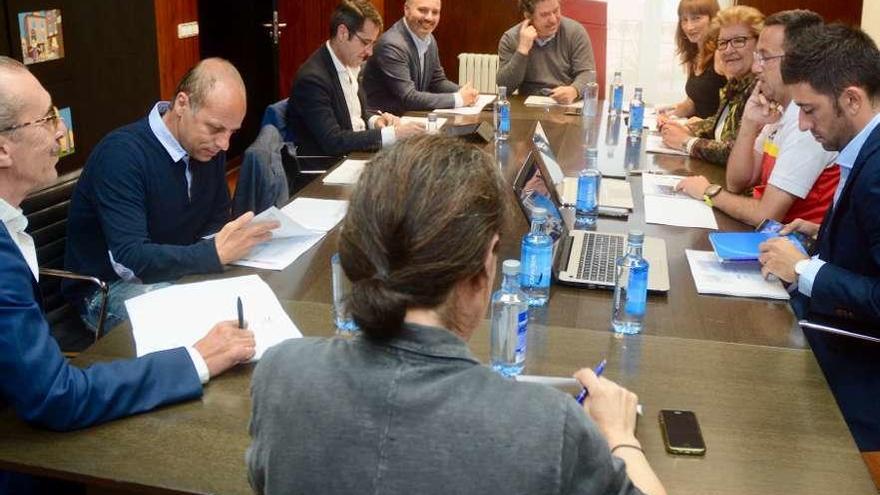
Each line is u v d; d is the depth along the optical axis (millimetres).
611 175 3002
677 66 5695
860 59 1947
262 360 988
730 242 2188
